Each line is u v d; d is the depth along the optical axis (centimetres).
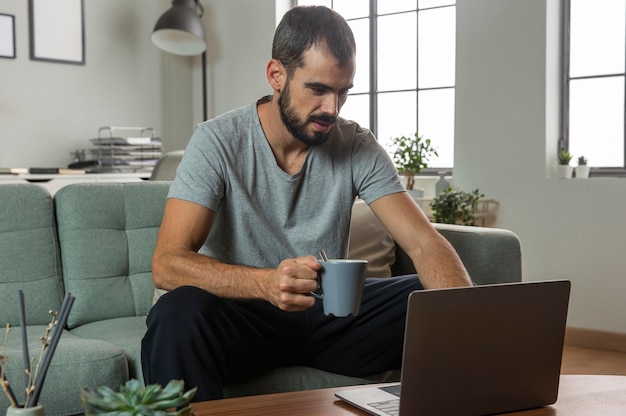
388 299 181
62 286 224
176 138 587
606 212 390
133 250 230
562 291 124
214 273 156
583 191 398
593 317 397
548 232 411
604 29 412
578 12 419
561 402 127
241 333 166
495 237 231
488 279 230
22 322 96
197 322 152
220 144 176
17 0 500
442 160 489
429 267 175
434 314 113
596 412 122
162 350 150
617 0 408
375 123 520
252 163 180
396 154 448
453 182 445
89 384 169
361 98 527
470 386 117
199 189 171
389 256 246
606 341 391
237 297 154
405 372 112
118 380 174
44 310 217
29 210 220
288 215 183
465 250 233
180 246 166
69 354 170
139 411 74
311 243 185
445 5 485
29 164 507
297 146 183
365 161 190
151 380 151
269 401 123
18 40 501
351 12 532
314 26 164
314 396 127
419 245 180
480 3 432
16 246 216
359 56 527
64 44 522
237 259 179
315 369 182
